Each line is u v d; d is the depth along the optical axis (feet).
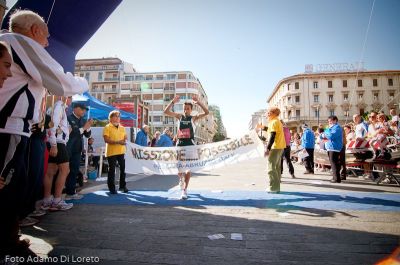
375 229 10.16
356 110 221.25
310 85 230.07
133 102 57.67
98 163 33.96
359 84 223.10
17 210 7.67
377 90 219.82
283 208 13.65
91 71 265.34
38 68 7.55
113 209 13.78
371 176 25.72
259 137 20.67
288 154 27.17
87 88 9.12
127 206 14.47
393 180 24.04
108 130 18.58
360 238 9.20
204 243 8.86
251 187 20.90
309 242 8.86
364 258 7.56
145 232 10.03
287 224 10.89
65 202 15.31
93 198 16.72
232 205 14.44
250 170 36.99
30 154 9.22
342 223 10.98
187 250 8.28
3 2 18.34
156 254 7.98
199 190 19.49
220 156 18.62
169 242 8.97
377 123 27.17
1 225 7.39
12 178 7.33
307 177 28.02
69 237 9.50
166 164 20.40
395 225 10.65
